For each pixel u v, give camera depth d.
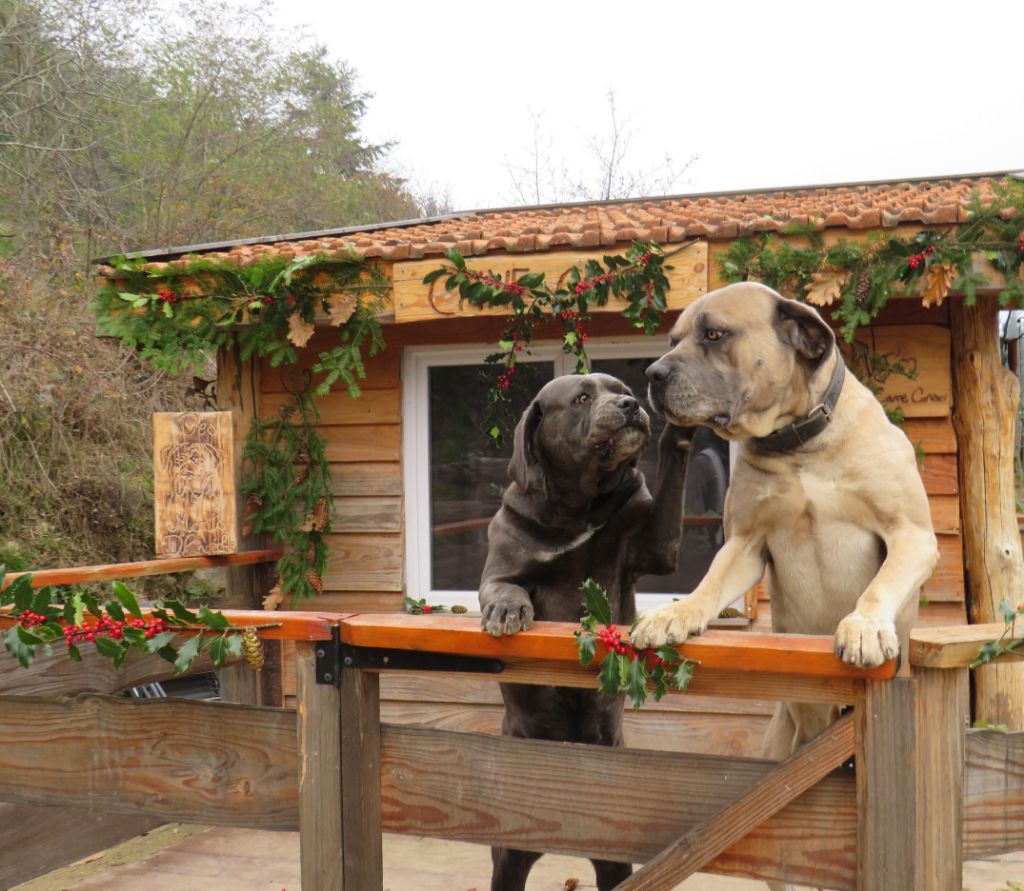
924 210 4.31
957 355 4.64
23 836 3.58
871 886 1.79
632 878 1.95
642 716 4.85
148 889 3.77
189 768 2.35
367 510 5.33
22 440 7.70
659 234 4.36
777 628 2.77
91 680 3.88
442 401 5.35
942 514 4.61
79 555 7.30
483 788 2.13
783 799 1.87
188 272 4.80
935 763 1.79
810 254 4.18
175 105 13.80
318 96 17.39
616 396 2.56
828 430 2.49
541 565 2.67
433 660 2.12
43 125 11.10
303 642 2.19
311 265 4.70
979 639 1.75
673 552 2.74
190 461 4.85
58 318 8.18
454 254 4.42
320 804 2.18
